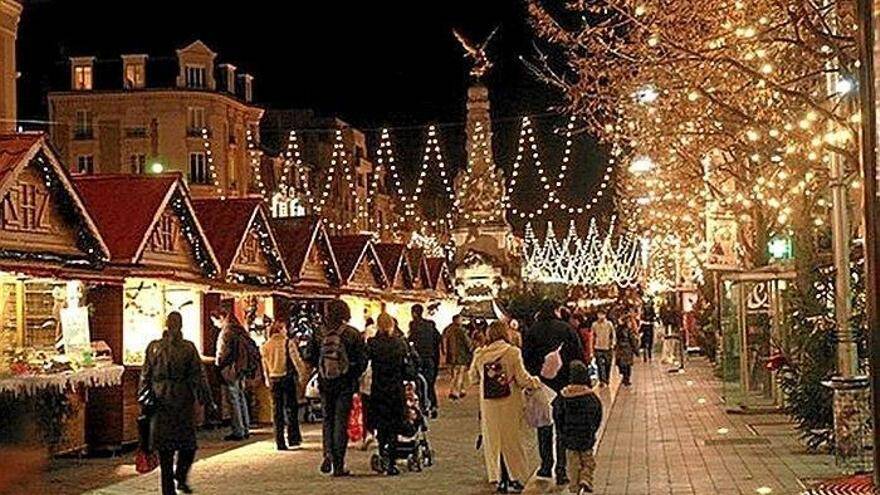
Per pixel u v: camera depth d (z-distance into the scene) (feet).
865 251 17.90
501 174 237.04
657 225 170.09
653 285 248.32
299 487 56.54
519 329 91.45
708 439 72.23
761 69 63.05
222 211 97.04
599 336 119.65
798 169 71.15
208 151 233.35
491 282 226.38
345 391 60.85
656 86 74.84
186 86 233.96
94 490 56.44
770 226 91.71
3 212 63.36
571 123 140.05
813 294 64.64
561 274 266.16
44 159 65.62
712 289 137.90
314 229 114.32
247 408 84.74
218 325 83.61
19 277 66.13
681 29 61.05
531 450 70.59
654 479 55.98
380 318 61.98
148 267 75.66
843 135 54.75
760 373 91.71
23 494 18.54
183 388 51.19
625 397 109.09
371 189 311.47
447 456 68.44
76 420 67.36
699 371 147.64
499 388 53.93
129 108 233.96
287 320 107.96
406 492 54.44
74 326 66.54
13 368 59.88
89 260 70.49
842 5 52.11
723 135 78.64
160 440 50.80
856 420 52.75
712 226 87.51
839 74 53.88
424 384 66.59
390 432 60.95
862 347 56.08
